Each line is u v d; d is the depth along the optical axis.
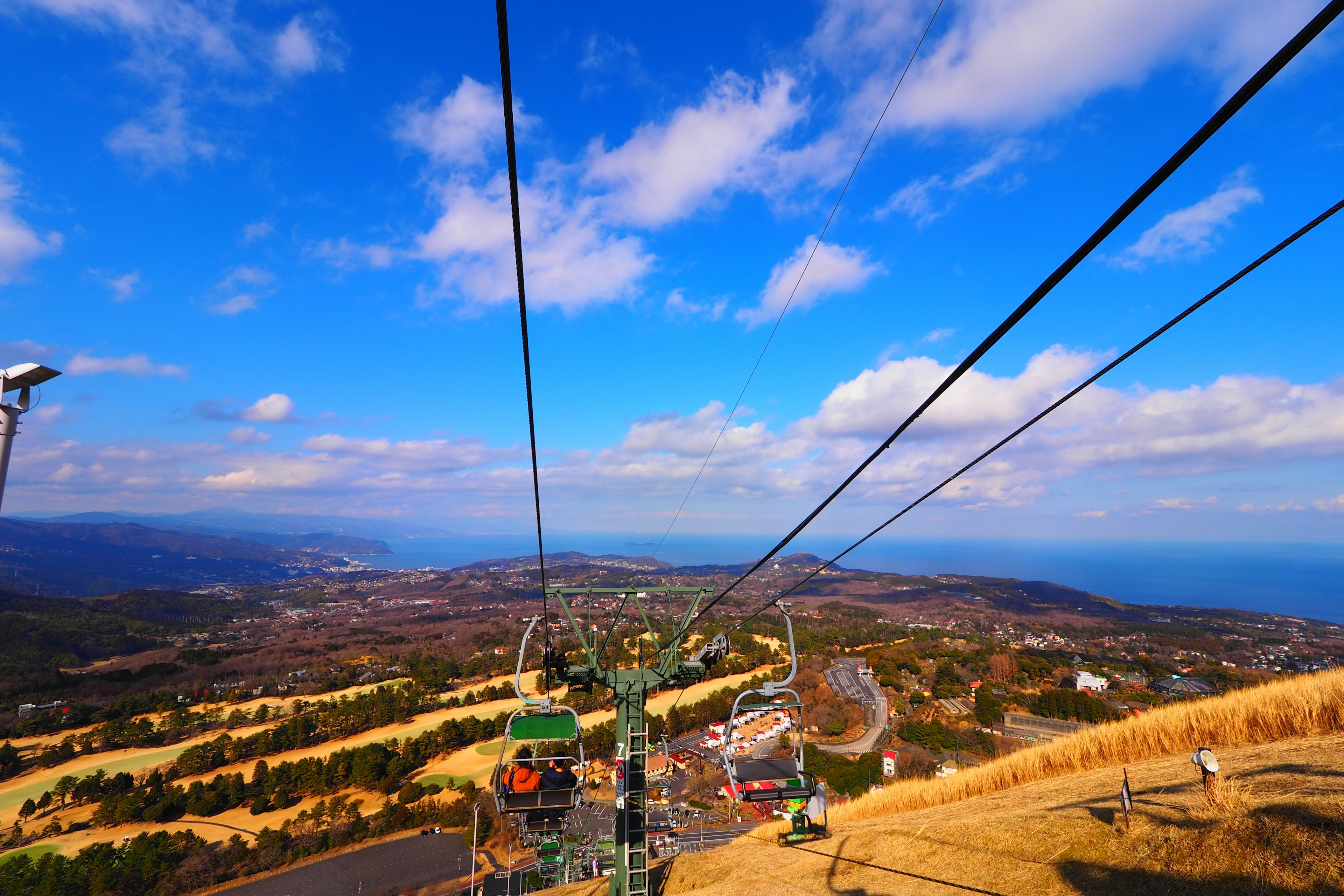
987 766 17.98
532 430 8.61
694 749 85.44
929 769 69.44
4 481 7.30
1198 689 101.75
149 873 60.25
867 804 19.92
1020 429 6.68
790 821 19.16
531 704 15.87
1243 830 7.96
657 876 17.61
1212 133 2.77
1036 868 9.58
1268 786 9.02
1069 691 107.19
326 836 68.12
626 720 15.87
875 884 11.44
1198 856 7.98
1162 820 9.24
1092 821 10.23
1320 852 6.93
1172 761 12.75
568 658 17.38
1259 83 2.51
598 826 62.25
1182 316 4.82
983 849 10.92
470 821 71.00
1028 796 13.37
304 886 59.66
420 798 77.69
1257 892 6.91
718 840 51.91
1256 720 12.73
